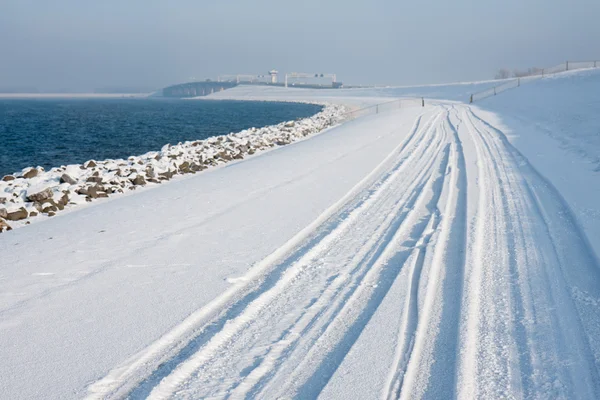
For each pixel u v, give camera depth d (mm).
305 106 108875
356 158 16703
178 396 3822
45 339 4672
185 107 113750
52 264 6781
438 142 20859
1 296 5691
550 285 5727
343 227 8406
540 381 3900
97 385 3947
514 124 28047
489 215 8898
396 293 5582
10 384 3955
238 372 4133
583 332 4625
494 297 5453
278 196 10906
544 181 11844
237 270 6410
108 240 7887
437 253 6859
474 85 103375
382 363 4164
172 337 4719
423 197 10516
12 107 118312
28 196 11430
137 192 13430
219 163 18719
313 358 4301
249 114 73000
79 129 42344
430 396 3748
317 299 5539
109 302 5484
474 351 4340
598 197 9711
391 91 137375
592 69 64938
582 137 18344
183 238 7875
